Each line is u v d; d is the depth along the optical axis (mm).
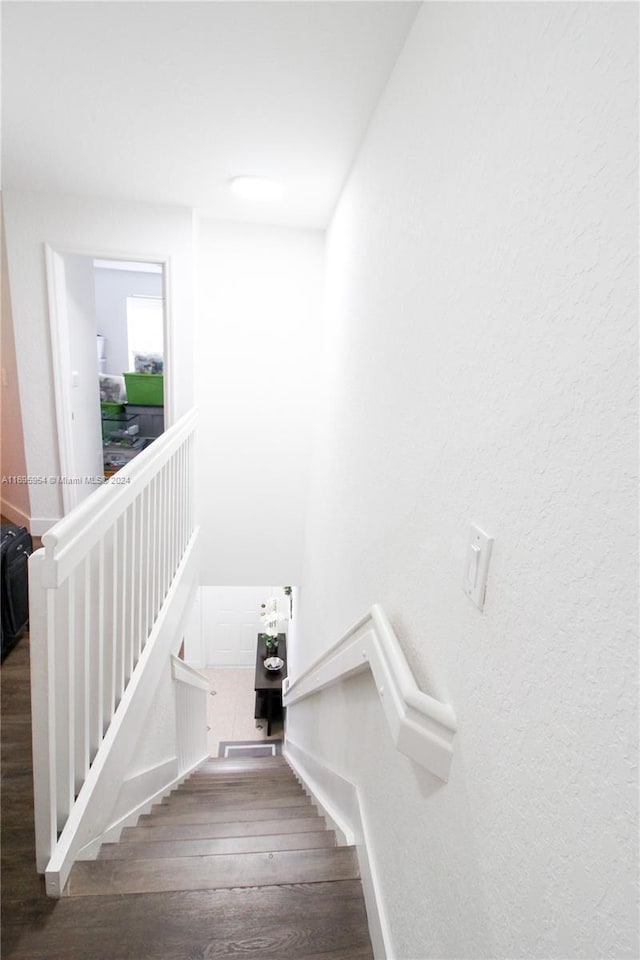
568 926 473
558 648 510
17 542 2248
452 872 752
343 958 1060
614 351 438
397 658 954
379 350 1524
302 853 1337
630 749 400
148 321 6543
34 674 1045
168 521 2385
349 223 2189
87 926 1063
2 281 2859
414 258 1152
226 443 3443
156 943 1046
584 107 498
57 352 2957
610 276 448
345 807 1562
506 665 621
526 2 634
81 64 1522
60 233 2770
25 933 1046
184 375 3111
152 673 1974
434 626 901
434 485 941
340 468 2266
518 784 577
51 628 1041
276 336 3295
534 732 549
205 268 3129
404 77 1312
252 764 3623
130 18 1314
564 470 512
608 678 431
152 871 1229
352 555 1870
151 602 2055
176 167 2287
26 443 3090
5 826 1300
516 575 605
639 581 398
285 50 1411
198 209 2865
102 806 1425
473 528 743
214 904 1129
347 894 1205
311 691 2096
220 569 3652
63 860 1133
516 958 565
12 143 2082
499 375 680
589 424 472
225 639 6043
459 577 791
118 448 5078
